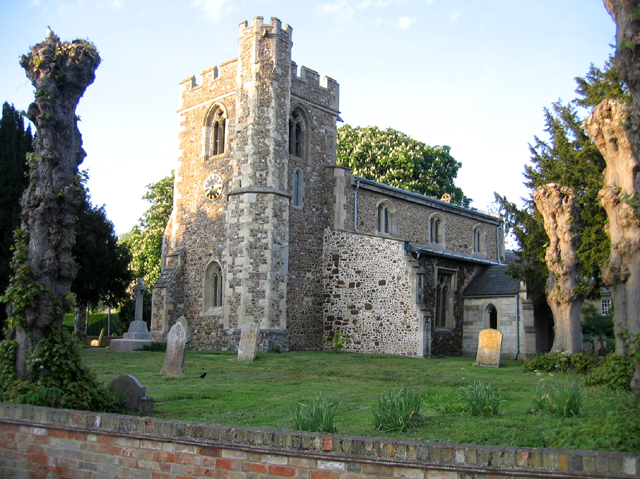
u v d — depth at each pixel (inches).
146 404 355.9
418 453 193.9
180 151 1154.7
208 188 1085.1
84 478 250.8
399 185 1835.6
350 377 592.1
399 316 971.3
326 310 1067.3
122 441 244.1
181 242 1119.0
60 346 340.5
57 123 363.6
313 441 209.5
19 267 349.7
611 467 170.2
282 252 985.5
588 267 781.9
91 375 357.1
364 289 1024.9
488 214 1505.9
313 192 1087.0
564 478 174.7
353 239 1053.2
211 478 222.2
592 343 1275.8
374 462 197.8
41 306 340.5
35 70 365.1
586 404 360.8
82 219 1137.4
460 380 570.3
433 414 358.3
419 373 640.4
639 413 257.8
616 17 378.9
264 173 989.8
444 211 1347.2
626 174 486.0
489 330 767.1
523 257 988.6
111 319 1910.7
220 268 1046.4
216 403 405.1
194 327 1056.8
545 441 251.0
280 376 587.8
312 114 1107.3
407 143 2015.3
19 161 954.7
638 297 458.0
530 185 977.5
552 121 938.1
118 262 1193.4
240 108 1020.5
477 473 184.7
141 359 738.8
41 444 265.0
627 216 463.8
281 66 1026.7
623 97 750.5
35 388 327.0
